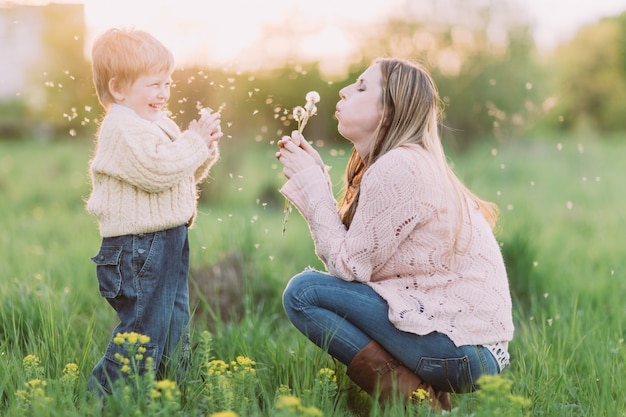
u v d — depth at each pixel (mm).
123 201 2555
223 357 3107
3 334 3246
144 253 2561
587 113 23406
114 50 2600
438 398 2650
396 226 2521
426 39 14984
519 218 5469
